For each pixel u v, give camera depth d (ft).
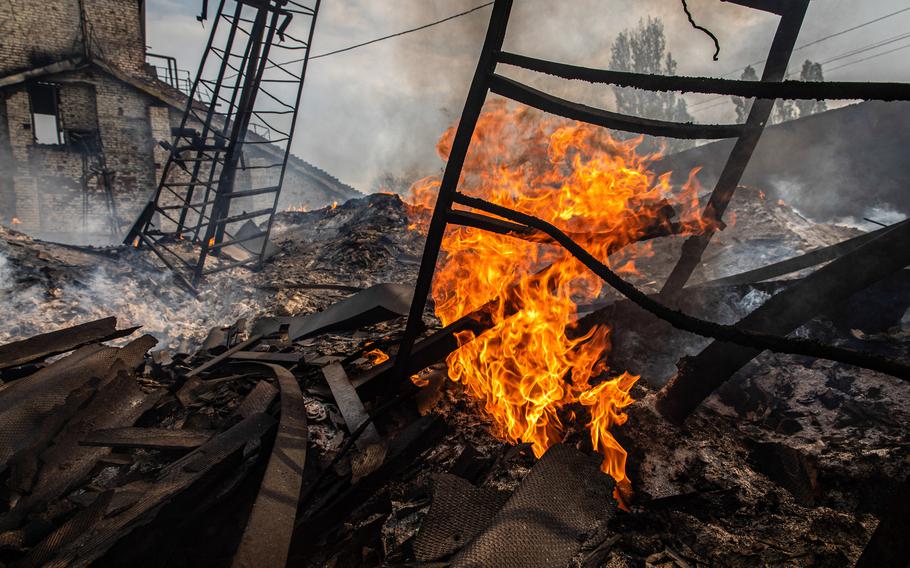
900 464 11.35
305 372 16.78
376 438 12.89
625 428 13.51
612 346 16.75
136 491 10.07
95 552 8.27
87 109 68.90
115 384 14.34
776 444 12.27
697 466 12.06
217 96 35.83
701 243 14.67
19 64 65.10
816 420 14.03
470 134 11.06
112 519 9.19
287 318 23.48
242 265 36.70
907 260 10.38
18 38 64.75
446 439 13.69
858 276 10.85
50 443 12.37
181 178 73.41
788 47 11.93
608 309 17.04
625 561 9.79
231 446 11.26
